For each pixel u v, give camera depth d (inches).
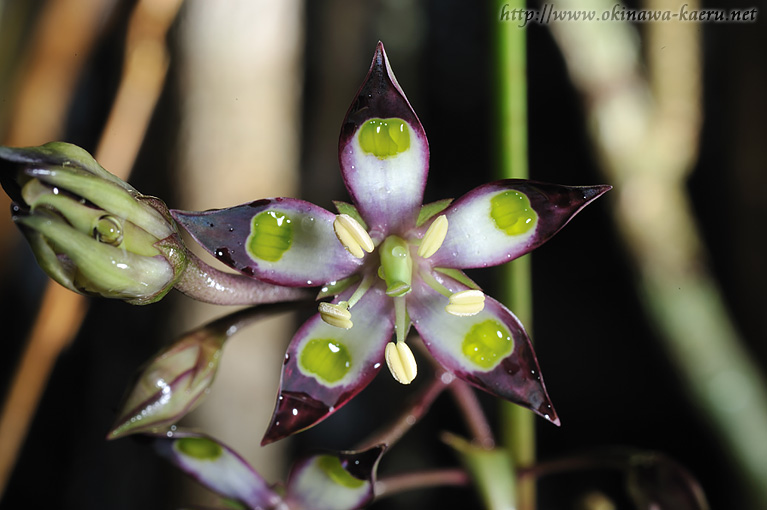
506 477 3.9
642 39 5.4
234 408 5.3
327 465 3.7
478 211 3.5
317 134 6.9
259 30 5.0
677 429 6.9
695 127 5.4
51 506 6.4
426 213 3.6
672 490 3.9
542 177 7.5
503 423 4.1
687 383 5.5
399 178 3.5
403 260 3.5
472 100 7.7
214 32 5.0
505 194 3.5
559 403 7.3
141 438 3.7
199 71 5.0
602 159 5.5
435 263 3.6
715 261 6.4
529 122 7.6
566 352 7.4
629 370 7.2
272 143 5.1
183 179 5.1
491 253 3.6
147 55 4.8
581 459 4.0
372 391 7.0
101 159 4.8
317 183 6.8
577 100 5.5
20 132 4.9
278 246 3.5
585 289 7.4
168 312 5.3
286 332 5.4
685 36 5.3
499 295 4.1
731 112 6.0
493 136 4.0
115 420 3.6
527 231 3.5
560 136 7.5
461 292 3.5
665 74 5.3
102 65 6.0
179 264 3.4
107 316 6.3
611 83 5.4
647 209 5.4
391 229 3.6
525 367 3.5
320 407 3.5
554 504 7.0
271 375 5.3
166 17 4.7
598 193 3.4
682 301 5.4
